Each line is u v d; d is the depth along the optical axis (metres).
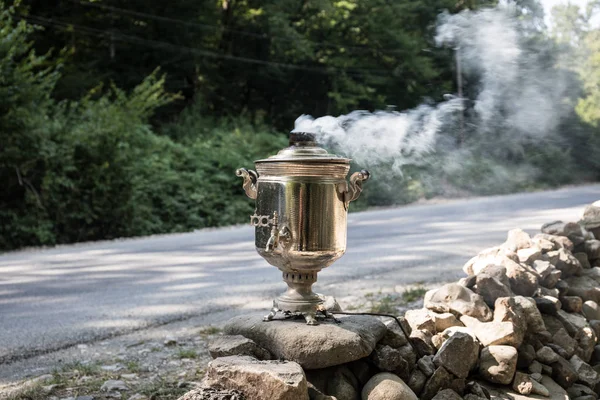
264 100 25.94
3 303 6.86
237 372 2.60
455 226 13.43
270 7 24.14
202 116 21.70
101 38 21.59
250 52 25.05
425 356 3.29
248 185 3.15
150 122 21.23
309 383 2.80
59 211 13.41
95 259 10.23
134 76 21.44
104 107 15.23
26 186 13.12
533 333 3.84
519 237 4.73
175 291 7.36
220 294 7.13
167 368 4.40
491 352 3.45
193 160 17.33
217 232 14.80
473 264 4.62
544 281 4.37
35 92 13.40
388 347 3.10
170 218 15.78
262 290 7.32
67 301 6.91
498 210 16.80
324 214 2.94
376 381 2.94
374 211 18.42
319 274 8.11
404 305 6.13
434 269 8.32
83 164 13.88
